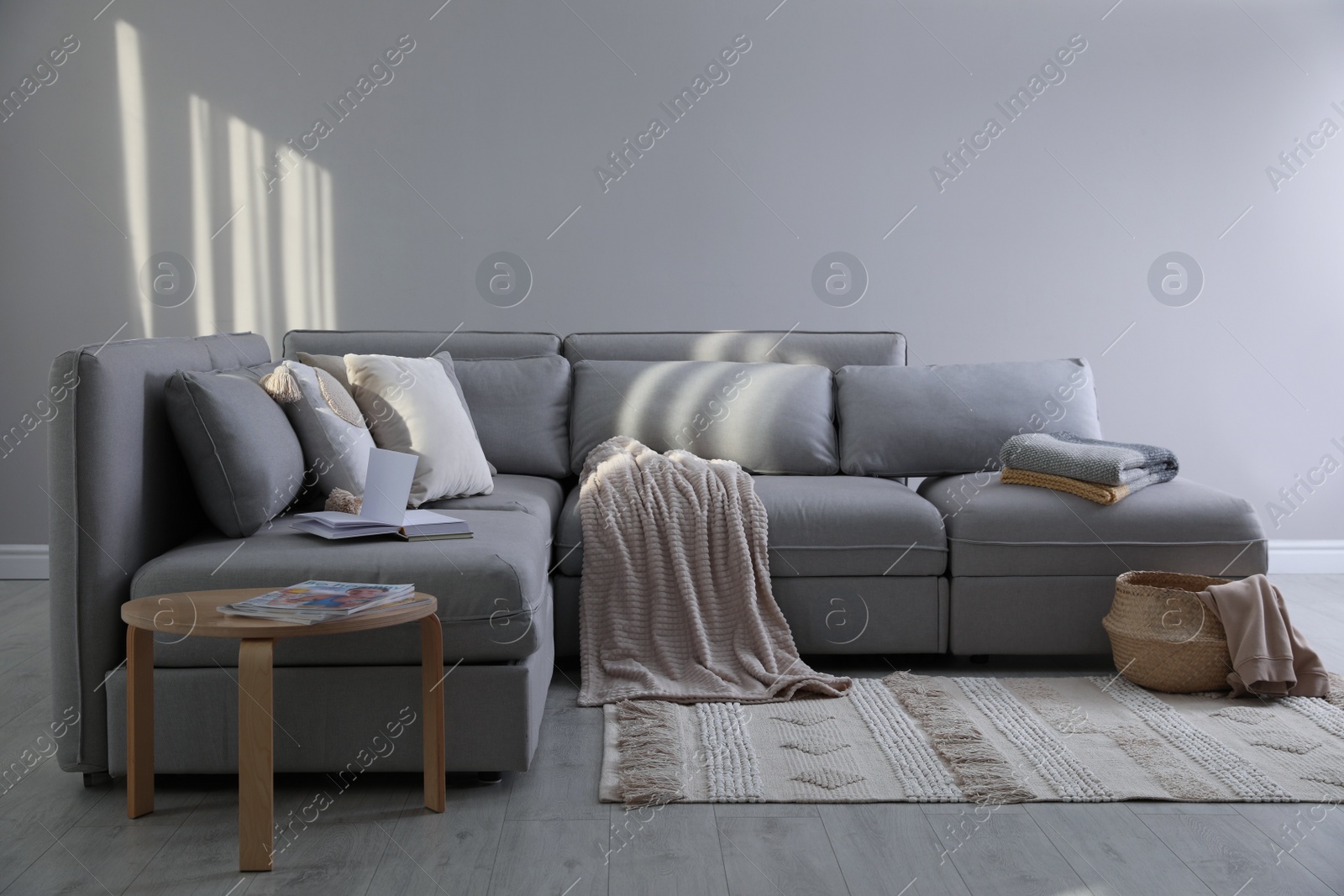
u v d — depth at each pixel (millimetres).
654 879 1707
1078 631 2824
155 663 2047
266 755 1723
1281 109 4051
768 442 3299
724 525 2814
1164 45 4023
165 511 2338
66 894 1647
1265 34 4031
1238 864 1766
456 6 3932
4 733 2357
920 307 4074
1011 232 4059
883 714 2479
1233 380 4113
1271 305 4094
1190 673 2631
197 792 2061
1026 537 2797
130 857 1775
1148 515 2812
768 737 2336
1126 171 4051
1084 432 3373
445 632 2051
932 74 4016
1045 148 4043
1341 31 4031
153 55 3867
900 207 4043
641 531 2801
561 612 2830
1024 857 1790
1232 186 4062
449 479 2760
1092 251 4070
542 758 2236
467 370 3424
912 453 3311
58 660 2029
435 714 1960
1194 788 2055
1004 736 2344
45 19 3824
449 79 3949
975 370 3438
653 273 4035
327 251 3965
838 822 1929
